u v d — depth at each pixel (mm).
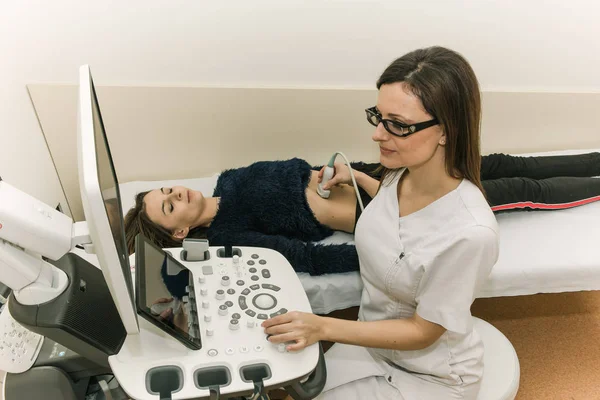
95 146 599
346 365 1048
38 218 674
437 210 919
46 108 1503
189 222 1360
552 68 1863
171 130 1654
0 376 835
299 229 1425
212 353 800
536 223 1494
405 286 941
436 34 1709
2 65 1333
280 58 1643
